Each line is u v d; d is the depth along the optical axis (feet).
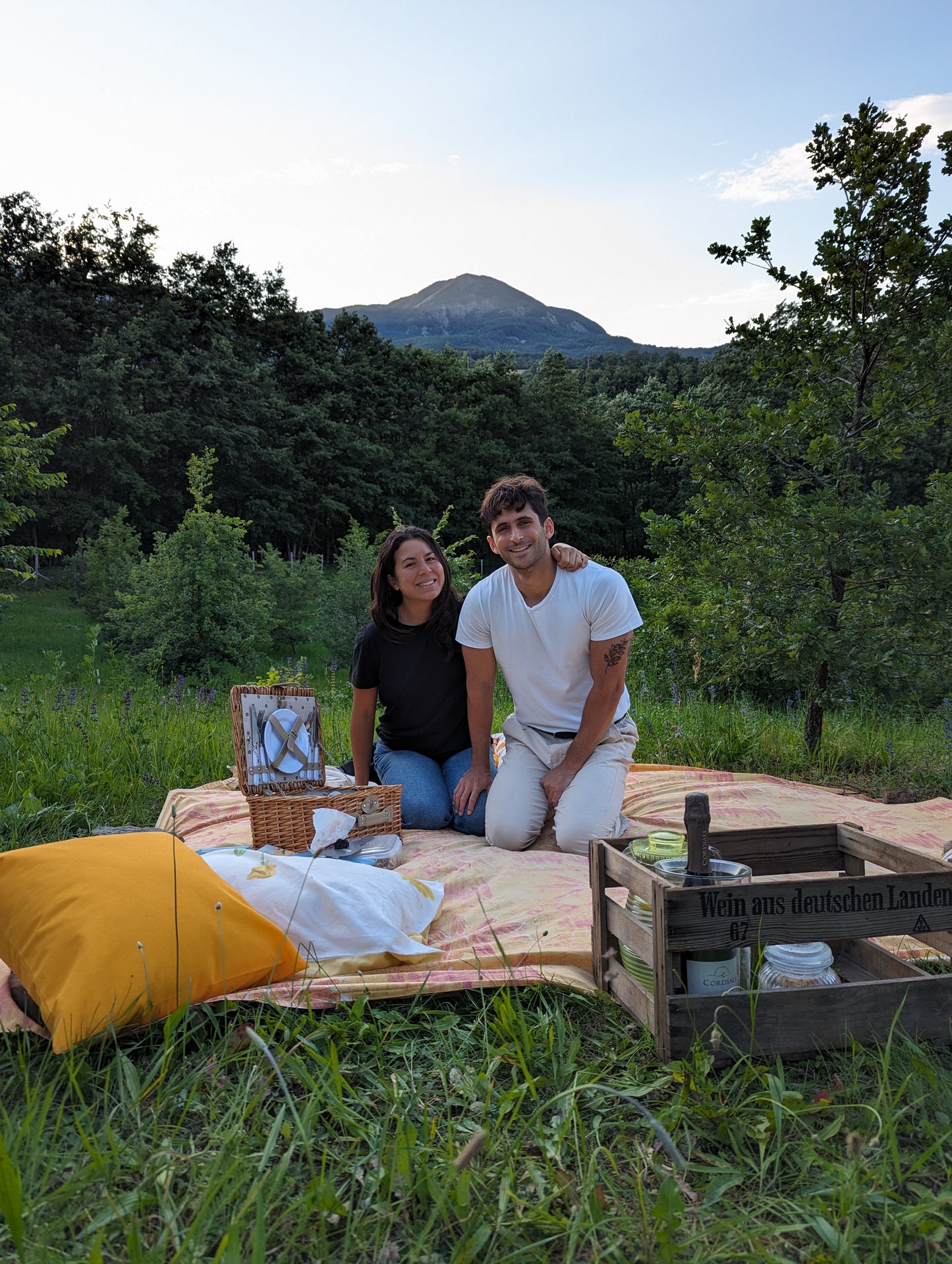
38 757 16.96
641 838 8.25
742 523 19.81
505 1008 7.27
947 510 17.61
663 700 26.99
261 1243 4.55
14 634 79.25
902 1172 5.43
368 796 12.09
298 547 167.32
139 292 160.76
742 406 20.72
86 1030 6.70
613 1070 6.89
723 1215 5.24
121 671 43.27
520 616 12.88
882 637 18.19
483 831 13.56
